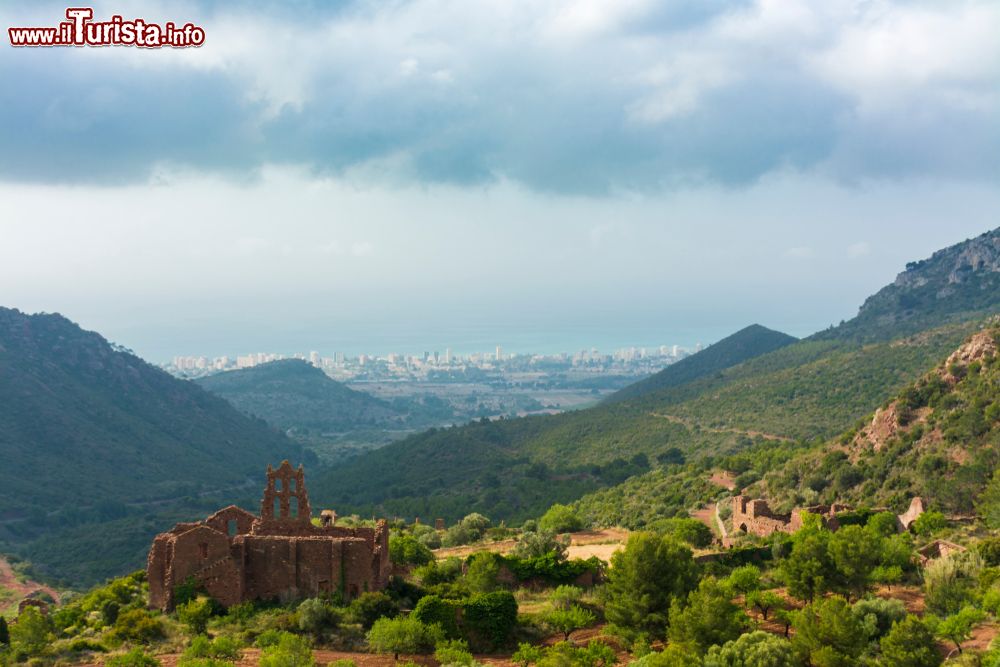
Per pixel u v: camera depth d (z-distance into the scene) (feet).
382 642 234.38
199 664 207.00
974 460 391.86
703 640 213.66
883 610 224.33
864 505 396.37
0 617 251.39
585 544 367.04
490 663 229.25
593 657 216.54
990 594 221.66
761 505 375.86
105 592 291.79
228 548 269.85
